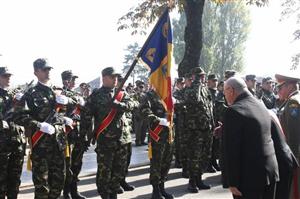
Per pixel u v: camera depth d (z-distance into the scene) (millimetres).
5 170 6066
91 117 6680
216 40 57625
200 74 8406
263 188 4406
